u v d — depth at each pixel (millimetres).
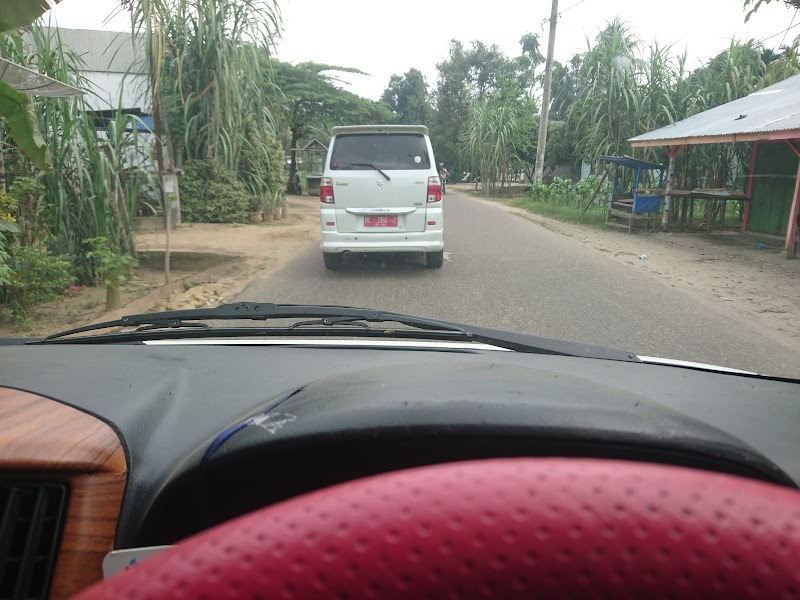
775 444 1411
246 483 779
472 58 55688
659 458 663
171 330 2615
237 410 1427
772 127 10688
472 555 317
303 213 18828
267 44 13898
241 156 15398
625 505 329
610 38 18859
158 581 333
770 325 5961
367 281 7746
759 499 334
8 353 2100
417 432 692
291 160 29422
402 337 2592
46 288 6023
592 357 2383
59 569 948
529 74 51469
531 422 670
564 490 339
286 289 7258
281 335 2609
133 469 1066
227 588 326
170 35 13070
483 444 685
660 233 14398
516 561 314
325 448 723
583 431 663
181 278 7766
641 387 1916
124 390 1496
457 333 2562
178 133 14117
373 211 7875
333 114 28031
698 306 6641
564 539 316
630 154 18500
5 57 6258
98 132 8727
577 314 6188
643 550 309
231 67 13250
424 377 884
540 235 13375
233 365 1931
